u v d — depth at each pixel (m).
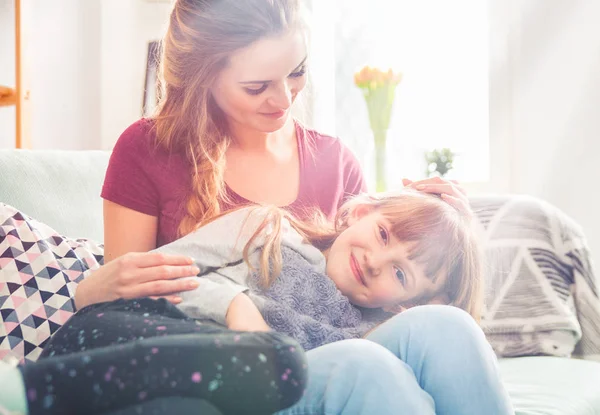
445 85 2.21
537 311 1.33
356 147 2.31
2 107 2.41
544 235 1.39
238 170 1.15
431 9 2.22
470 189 2.13
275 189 1.17
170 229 1.14
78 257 1.21
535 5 1.97
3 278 1.11
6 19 2.40
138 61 2.51
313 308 0.94
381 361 0.68
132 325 0.69
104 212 1.17
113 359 0.53
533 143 1.98
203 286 0.86
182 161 1.16
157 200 1.16
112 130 2.53
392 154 2.24
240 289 0.86
